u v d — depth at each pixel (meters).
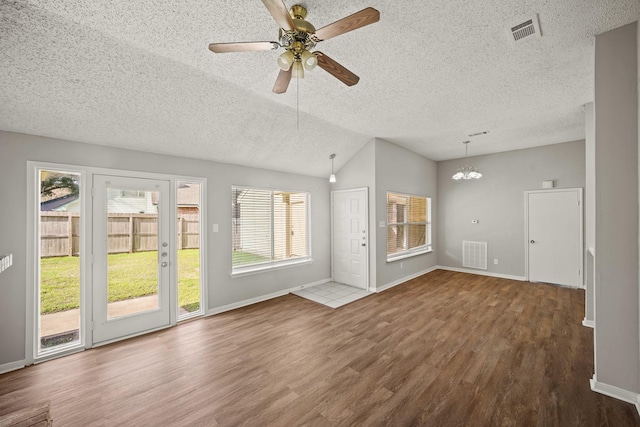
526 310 3.73
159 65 2.32
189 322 3.48
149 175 3.27
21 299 2.49
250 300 4.16
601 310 2.03
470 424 1.73
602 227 2.03
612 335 1.99
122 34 1.86
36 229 2.59
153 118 2.85
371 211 4.75
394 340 2.91
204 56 2.15
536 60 2.30
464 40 2.02
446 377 2.24
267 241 4.51
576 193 4.83
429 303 4.09
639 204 1.88
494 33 1.94
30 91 2.22
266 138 3.75
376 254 4.71
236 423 1.76
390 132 4.34
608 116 2.00
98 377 2.29
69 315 3.46
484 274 5.89
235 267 4.09
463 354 2.59
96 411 1.88
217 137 3.41
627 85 1.92
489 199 5.82
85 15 1.65
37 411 1.52
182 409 1.90
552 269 5.07
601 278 2.03
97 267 2.90
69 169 2.76
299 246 4.98
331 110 3.38
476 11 1.72
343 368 2.39
